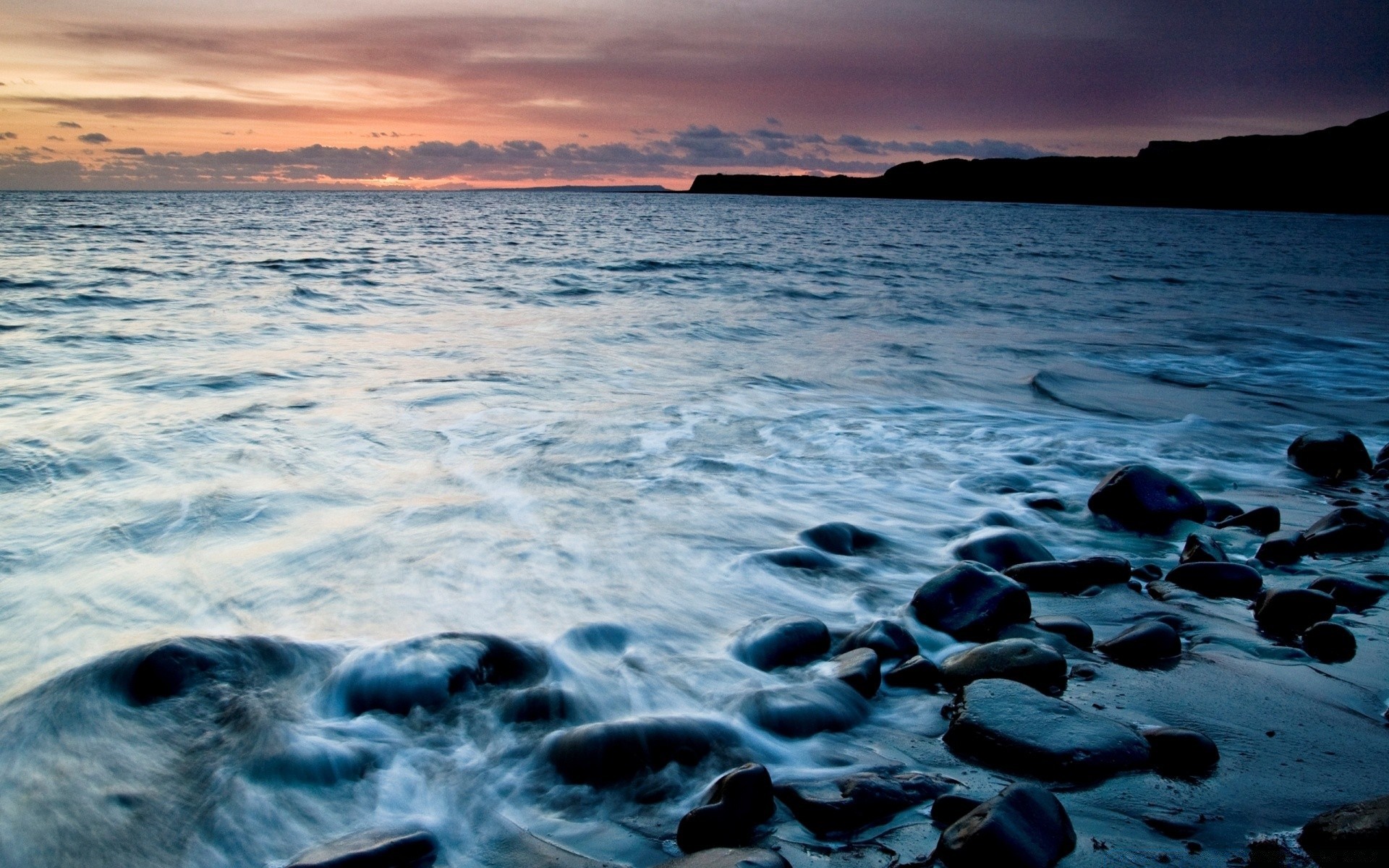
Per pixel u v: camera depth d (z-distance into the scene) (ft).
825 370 31.55
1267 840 7.66
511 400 25.40
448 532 15.24
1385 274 80.48
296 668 10.28
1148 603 13.39
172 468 18.33
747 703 9.78
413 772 8.63
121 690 9.61
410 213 243.81
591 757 8.69
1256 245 127.65
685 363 32.09
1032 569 14.07
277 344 33.78
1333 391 30.81
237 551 14.17
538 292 54.60
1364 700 10.40
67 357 30.27
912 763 9.03
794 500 17.83
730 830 7.64
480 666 10.32
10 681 10.03
